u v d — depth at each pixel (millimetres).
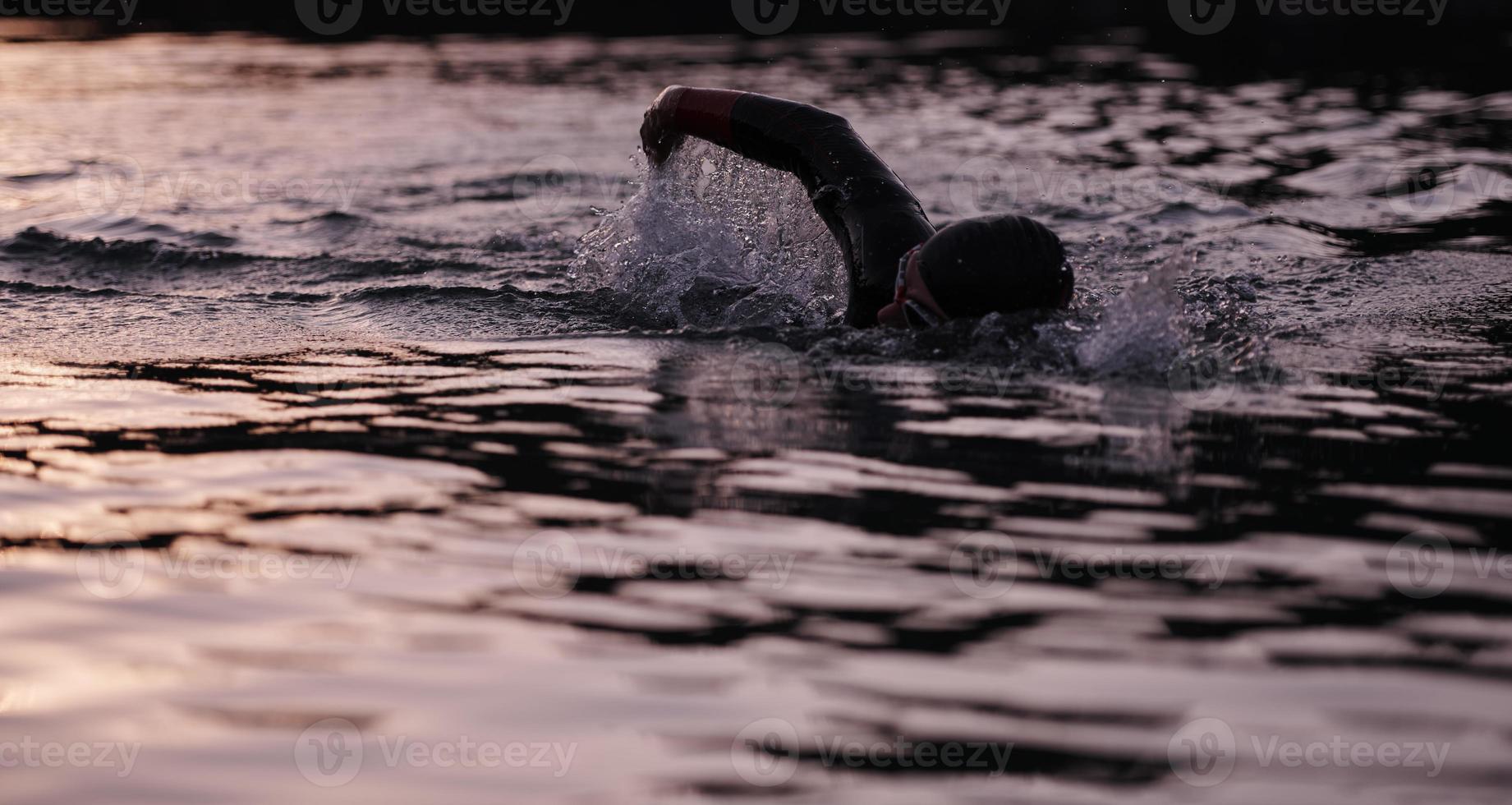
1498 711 2164
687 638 2461
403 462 3455
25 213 8344
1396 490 3135
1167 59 17438
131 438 3727
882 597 2605
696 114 5504
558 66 18328
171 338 5121
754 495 3160
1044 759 2066
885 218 4777
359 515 3078
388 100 14797
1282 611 2516
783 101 5312
